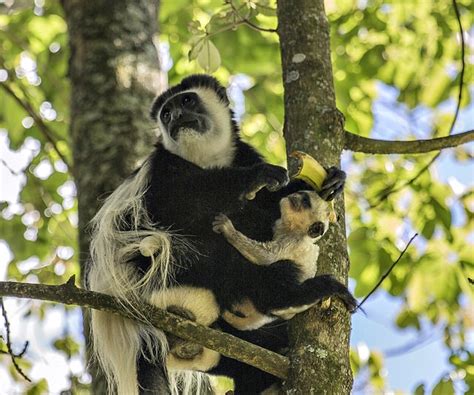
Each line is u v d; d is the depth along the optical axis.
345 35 15.16
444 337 12.25
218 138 10.34
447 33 14.97
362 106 15.33
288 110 8.68
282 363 7.36
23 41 15.75
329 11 15.71
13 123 15.18
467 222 13.55
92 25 12.25
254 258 8.42
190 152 10.18
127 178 9.95
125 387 8.55
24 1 15.83
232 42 15.14
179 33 15.20
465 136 8.69
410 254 13.13
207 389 10.27
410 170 14.00
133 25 12.30
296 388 7.26
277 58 15.31
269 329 8.71
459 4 15.02
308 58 8.84
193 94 10.53
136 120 11.51
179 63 15.21
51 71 15.54
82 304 7.23
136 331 8.66
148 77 12.01
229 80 15.62
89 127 11.48
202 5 15.45
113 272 8.71
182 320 7.39
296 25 9.04
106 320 8.76
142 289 8.62
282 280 8.23
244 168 8.88
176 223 8.95
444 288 12.95
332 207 8.33
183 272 8.63
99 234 9.01
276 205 9.27
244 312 8.59
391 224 13.52
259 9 9.66
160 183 9.24
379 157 14.83
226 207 8.91
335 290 7.78
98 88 11.75
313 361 7.40
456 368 10.03
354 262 12.96
